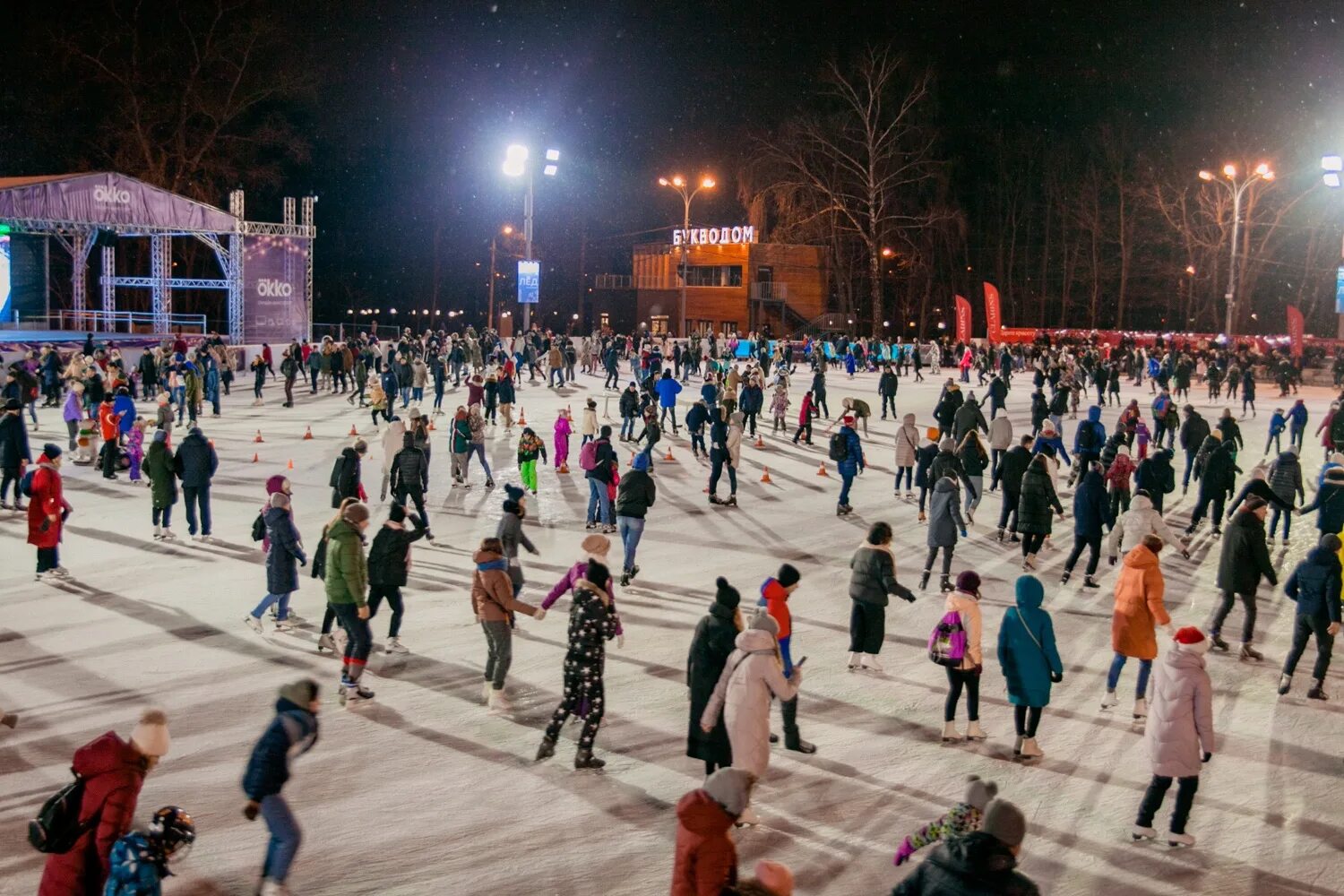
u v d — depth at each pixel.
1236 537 11.94
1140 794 8.58
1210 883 7.26
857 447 19.19
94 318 46.03
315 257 81.88
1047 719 10.08
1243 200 64.38
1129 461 17.28
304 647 11.61
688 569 15.27
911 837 6.16
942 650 9.31
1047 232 77.19
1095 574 15.45
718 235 69.88
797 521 18.77
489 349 46.56
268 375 42.62
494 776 8.62
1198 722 7.61
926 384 44.47
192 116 57.34
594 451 17.25
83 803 5.92
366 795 8.27
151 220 40.19
